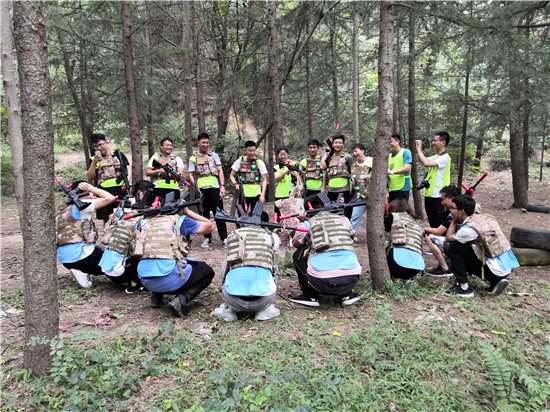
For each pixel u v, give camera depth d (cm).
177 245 362
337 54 1180
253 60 1096
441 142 565
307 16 940
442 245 480
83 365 274
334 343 321
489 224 415
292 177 745
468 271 444
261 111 1202
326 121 1339
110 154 651
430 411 249
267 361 291
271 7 795
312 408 240
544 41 800
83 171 1576
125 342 314
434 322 361
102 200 417
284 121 1684
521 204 997
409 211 502
